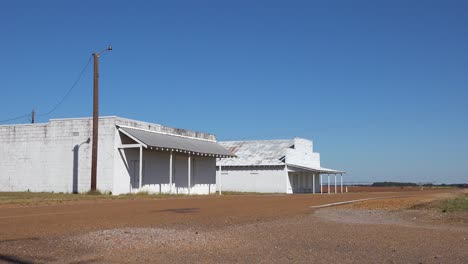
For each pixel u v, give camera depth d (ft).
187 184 137.90
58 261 29.35
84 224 47.14
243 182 180.34
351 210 73.26
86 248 33.71
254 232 44.11
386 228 48.39
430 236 42.24
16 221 49.01
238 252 33.30
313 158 200.44
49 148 122.11
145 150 121.80
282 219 57.62
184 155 136.87
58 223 47.62
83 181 117.39
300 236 41.65
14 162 125.80
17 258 29.76
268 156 183.21
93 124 110.11
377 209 74.95
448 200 87.92
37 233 40.32
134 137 113.50
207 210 67.62
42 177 122.21
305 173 194.29
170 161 121.70
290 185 179.22
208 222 52.31
